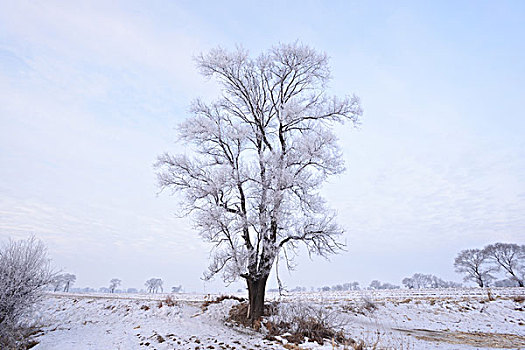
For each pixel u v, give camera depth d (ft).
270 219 45.80
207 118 52.90
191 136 51.75
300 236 47.57
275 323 43.88
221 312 53.98
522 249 183.52
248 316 47.85
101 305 57.52
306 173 49.57
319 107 54.34
